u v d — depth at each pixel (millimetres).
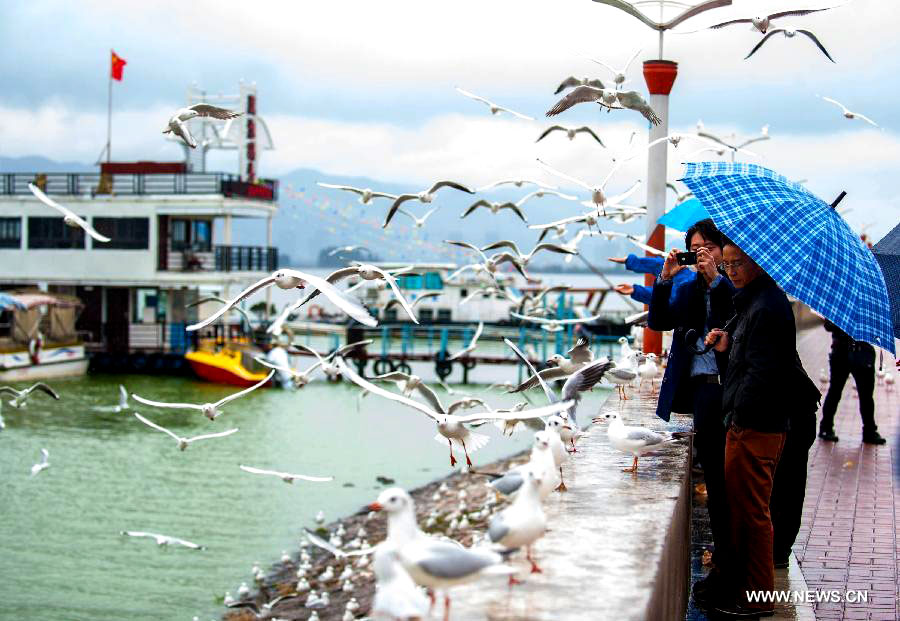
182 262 49688
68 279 48906
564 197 13383
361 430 35219
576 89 10594
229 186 48781
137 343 49469
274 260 52750
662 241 14734
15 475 26625
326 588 17859
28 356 43969
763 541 7477
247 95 51125
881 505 11406
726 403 7586
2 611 16953
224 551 20500
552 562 5613
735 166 8242
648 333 15273
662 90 14672
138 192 49188
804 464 9016
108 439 32094
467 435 10227
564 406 6477
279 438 33156
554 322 15250
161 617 16766
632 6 10641
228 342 47156
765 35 10781
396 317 67688
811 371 24109
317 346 61812
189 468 28047
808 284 7156
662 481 7785
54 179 50281
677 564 7035
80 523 22281
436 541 4863
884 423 17594
